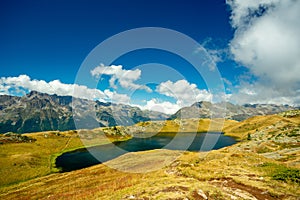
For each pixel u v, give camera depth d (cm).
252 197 1745
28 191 3959
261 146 7456
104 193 2406
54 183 4284
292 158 4722
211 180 2386
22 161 7269
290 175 2352
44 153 9388
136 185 2330
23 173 6153
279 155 5475
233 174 2572
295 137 8056
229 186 2086
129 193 1889
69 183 3972
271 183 2152
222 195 1692
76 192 3044
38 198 3338
